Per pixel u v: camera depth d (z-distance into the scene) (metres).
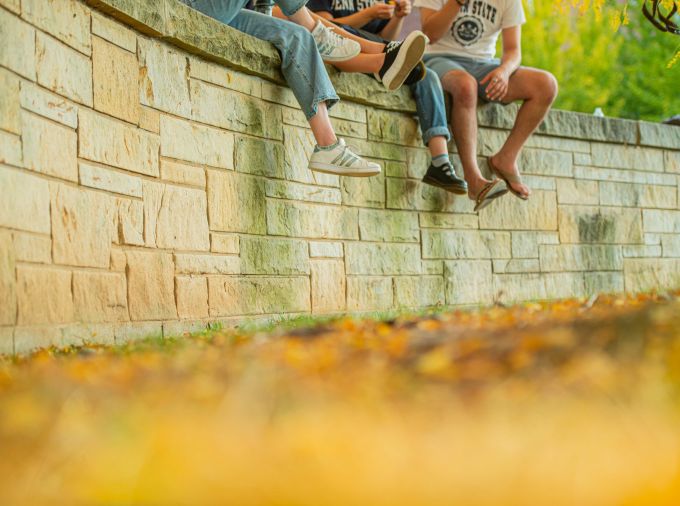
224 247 6.57
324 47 7.38
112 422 2.03
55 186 4.80
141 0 5.71
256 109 7.02
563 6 10.33
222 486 1.47
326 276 7.61
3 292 4.21
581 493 1.42
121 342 5.27
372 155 8.27
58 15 4.94
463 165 8.77
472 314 4.70
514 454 1.66
